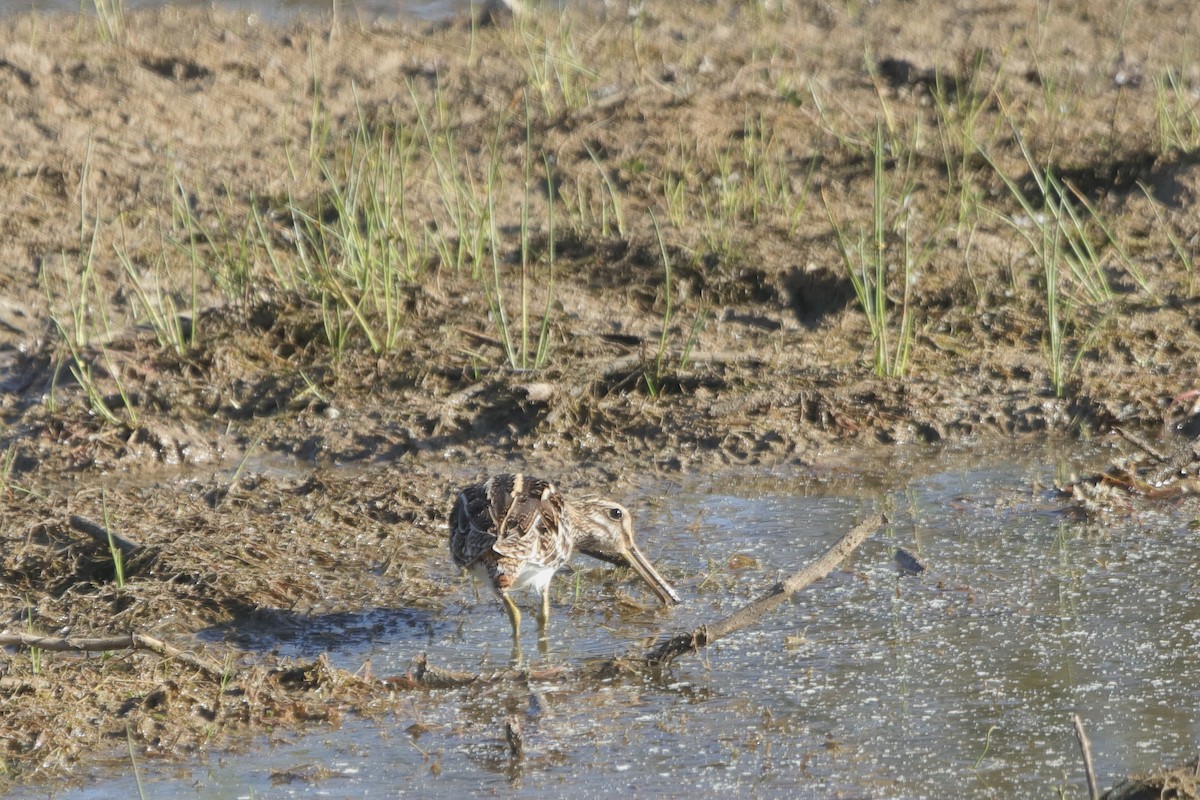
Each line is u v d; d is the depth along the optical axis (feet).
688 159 55.52
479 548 28.73
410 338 44.86
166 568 32.09
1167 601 28.68
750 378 42.01
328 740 24.94
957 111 59.06
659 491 36.91
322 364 43.73
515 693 26.48
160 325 45.65
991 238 49.21
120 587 31.24
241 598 30.91
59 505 36.14
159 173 55.42
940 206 51.67
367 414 41.37
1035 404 40.04
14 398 43.06
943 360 42.91
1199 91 60.29
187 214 49.60
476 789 23.11
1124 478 34.94
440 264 48.78
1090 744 23.47
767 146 56.34
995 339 43.96
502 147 57.00
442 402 41.37
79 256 49.70
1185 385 40.27
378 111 60.59
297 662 27.84
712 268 47.73
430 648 28.71
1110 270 47.24
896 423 39.73
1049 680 25.77
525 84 62.13
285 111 61.05
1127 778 21.53
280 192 53.98
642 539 33.81
